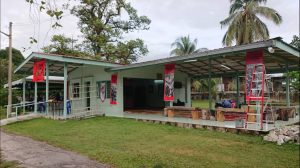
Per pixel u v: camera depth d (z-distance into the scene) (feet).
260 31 78.33
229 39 81.10
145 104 67.41
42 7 11.58
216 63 44.70
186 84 59.72
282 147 22.94
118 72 49.11
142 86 67.62
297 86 70.49
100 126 37.19
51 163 20.63
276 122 33.50
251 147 23.35
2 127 43.16
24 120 47.65
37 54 47.60
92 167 19.22
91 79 55.72
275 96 67.10
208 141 25.98
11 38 55.88
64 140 28.81
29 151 25.09
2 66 99.96
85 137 29.96
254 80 28.76
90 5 83.92
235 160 19.79
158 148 23.86
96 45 87.20
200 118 38.58
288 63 40.78
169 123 36.06
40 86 77.51
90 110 53.01
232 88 105.50
